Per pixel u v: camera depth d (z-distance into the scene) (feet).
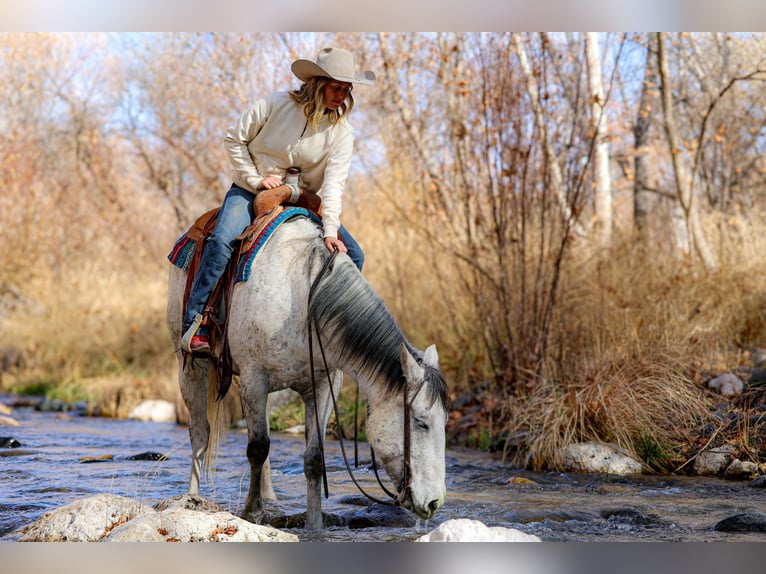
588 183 33.63
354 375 14.12
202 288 15.49
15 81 69.00
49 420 35.22
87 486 18.85
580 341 27.48
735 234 34.86
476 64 29.86
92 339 48.29
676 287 29.96
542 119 28.19
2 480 19.61
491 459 23.75
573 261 30.12
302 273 14.71
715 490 18.71
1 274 53.78
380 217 38.81
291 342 14.61
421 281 34.55
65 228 59.67
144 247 59.31
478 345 30.89
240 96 45.32
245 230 15.78
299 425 30.60
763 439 21.43
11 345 49.85
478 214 29.14
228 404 32.99
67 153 71.15
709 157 47.60
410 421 13.11
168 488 18.81
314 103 15.49
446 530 13.23
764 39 42.04
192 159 49.47
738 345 28.89
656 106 45.29
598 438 22.34
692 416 22.80
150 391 39.45
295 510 16.33
